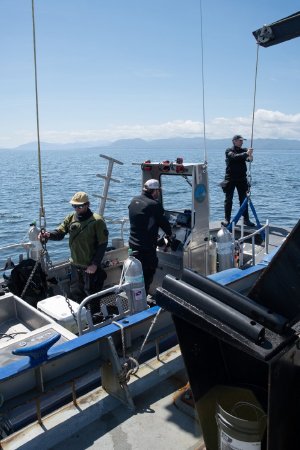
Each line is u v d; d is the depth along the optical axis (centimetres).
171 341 421
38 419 302
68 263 595
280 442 187
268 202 2278
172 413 304
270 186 3272
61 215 2234
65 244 1430
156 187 545
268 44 209
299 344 187
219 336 183
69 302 465
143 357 385
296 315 178
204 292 197
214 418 232
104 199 636
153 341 378
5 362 338
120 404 317
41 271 527
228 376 234
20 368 283
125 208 2228
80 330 402
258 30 208
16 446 280
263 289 186
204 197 569
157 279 616
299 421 203
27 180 4888
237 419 202
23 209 2491
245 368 225
